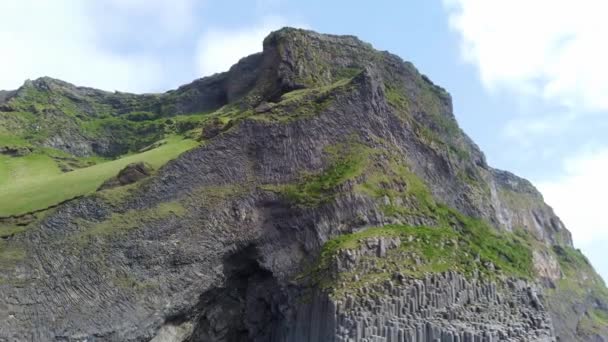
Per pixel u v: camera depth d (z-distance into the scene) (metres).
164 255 77.12
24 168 111.06
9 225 77.75
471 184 107.81
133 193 79.25
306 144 88.69
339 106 92.69
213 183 83.12
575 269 165.00
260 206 83.81
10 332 67.94
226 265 81.12
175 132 119.12
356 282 74.69
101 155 128.12
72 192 85.25
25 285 70.50
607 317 161.62
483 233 97.94
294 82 103.31
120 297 73.44
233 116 104.62
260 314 82.62
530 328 81.06
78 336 70.31
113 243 75.44
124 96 147.00
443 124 115.31
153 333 74.31
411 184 92.69
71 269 72.81
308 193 84.50
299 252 81.56
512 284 85.50
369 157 89.44
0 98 144.00
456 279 79.12
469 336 73.31
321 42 114.31
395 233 81.56
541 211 170.12
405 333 71.69
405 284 75.06
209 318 81.56
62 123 129.88
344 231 81.69
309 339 73.50
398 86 111.94
